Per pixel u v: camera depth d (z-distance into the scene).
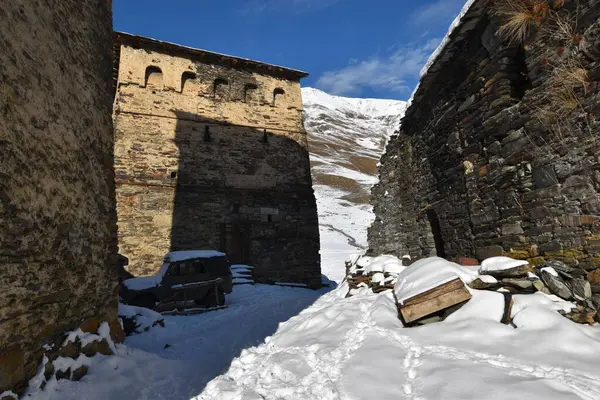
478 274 4.43
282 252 14.49
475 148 5.61
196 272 9.50
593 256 3.61
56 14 3.66
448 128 6.57
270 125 15.46
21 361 2.75
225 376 4.14
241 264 13.72
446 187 6.68
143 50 13.79
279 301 9.50
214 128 14.36
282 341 5.07
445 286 4.11
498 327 3.48
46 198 3.25
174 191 13.16
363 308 5.29
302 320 6.00
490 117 5.18
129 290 8.81
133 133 13.03
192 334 6.54
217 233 13.45
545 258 4.20
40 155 3.18
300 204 15.22
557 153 4.07
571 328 3.17
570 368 2.70
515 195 4.70
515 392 2.43
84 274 3.96
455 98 6.27
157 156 13.21
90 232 4.19
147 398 3.59
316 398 2.96
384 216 10.32
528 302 3.73
